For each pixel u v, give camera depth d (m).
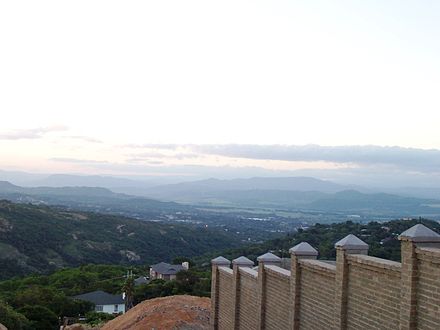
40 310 49.88
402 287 8.49
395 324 8.99
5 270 89.38
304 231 62.66
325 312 12.04
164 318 28.22
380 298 9.52
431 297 7.86
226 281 21.44
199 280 61.44
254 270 18.59
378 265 9.49
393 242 40.25
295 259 13.70
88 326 46.34
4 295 61.16
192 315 28.59
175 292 58.53
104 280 81.00
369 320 9.89
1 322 42.47
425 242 8.21
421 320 8.09
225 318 21.28
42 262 99.56
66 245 113.38
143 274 92.44
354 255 10.58
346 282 10.82
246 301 18.48
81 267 91.50
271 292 15.88
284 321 14.66
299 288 13.62
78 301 60.72
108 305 64.81
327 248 46.66
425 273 8.03
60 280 78.06
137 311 33.22
